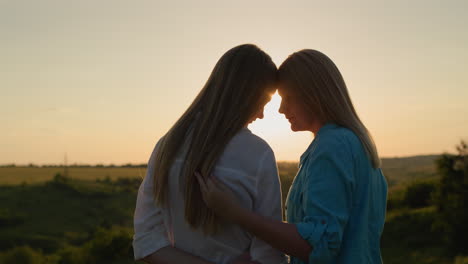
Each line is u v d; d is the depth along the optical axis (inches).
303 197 72.4
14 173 5516.7
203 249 70.0
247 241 70.4
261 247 68.3
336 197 69.3
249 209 69.4
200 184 66.6
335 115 76.2
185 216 68.3
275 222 66.1
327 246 66.2
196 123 69.9
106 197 3708.2
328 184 69.5
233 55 71.1
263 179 69.7
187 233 70.6
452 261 1144.8
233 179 67.9
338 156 70.7
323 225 67.0
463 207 1289.4
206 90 72.1
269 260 68.7
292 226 66.2
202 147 67.6
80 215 3075.8
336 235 66.9
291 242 65.8
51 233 2544.3
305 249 66.1
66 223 2837.1
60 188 3846.0
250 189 68.7
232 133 68.2
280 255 70.0
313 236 65.6
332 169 70.2
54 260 1900.8
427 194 1813.5
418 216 1533.0
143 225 73.6
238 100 69.1
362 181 73.1
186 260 69.5
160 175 70.7
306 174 73.4
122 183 4431.6
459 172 1365.7
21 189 3767.2
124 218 3041.3
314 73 76.5
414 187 1886.1
